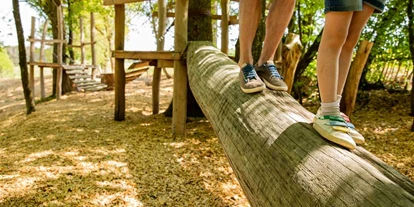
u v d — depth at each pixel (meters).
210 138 5.30
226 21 6.91
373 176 1.13
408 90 9.52
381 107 8.52
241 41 2.09
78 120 6.98
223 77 2.65
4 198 3.12
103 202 3.10
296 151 1.40
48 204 3.02
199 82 3.17
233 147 1.84
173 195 3.32
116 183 3.52
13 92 16.69
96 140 5.21
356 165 1.21
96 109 8.47
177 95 5.37
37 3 13.29
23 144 5.15
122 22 6.49
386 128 6.76
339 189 1.12
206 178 3.75
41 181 3.53
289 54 3.36
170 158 4.36
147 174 3.80
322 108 1.49
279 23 2.06
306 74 9.12
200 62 3.72
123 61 6.67
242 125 1.84
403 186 1.10
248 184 1.59
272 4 2.10
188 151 4.65
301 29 9.45
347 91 3.79
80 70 13.30
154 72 7.41
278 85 2.00
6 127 7.54
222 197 3.33
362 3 1.60
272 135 1.59
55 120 7.07
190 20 6.59
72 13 14.42
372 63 9.64
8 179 3.57
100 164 4.07
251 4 2.04
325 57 1.50
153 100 7.54
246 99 2.02
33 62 12.34
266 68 2.07
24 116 8.70
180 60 5.29
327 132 1.39
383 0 1.63
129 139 5.25
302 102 9.36
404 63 9.60
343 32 1.47
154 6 14.10
